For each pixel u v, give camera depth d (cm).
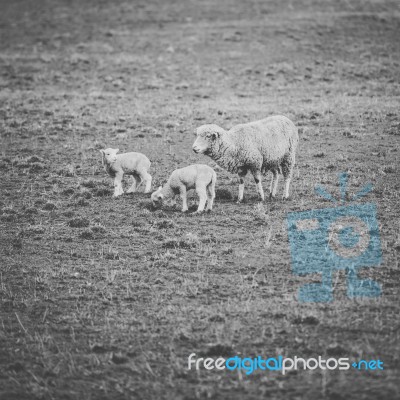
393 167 2569
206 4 7869
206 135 2162
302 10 7225
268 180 2550
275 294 1587
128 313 1532
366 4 7369
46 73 5044
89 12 7706
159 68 5147
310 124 3416
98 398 1210
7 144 3195
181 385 1240
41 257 1883
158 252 1886
